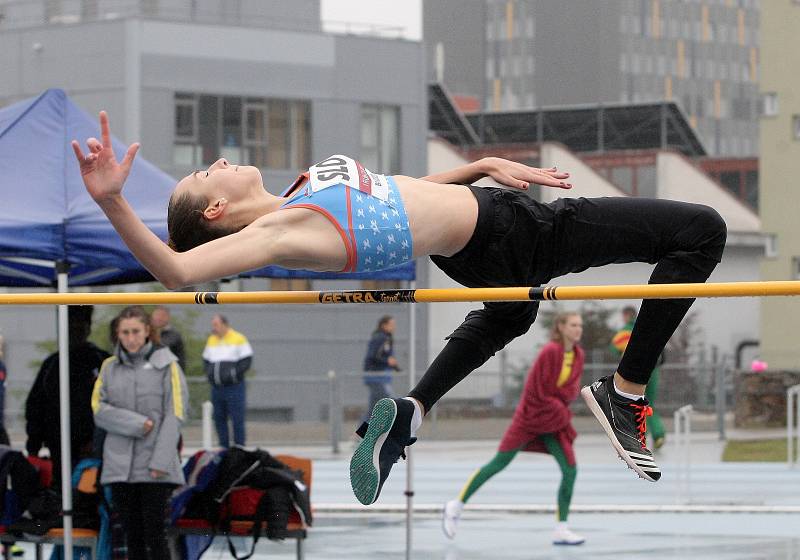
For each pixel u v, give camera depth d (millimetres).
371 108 67375
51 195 17172
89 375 18438
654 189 84750
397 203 9672
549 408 22672
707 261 10008
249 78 64438
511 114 104125
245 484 17812
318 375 62500
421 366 63500
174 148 62750
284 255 9289
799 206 80562
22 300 11109
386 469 10188
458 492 31875
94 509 17938
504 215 10023
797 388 35969
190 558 18062
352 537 24406
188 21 63062
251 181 10180
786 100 80562
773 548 22859
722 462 37469
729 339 83375
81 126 18328
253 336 62000
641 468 10234
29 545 23500
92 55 62219
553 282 68875
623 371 10258
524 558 21922
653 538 24141
